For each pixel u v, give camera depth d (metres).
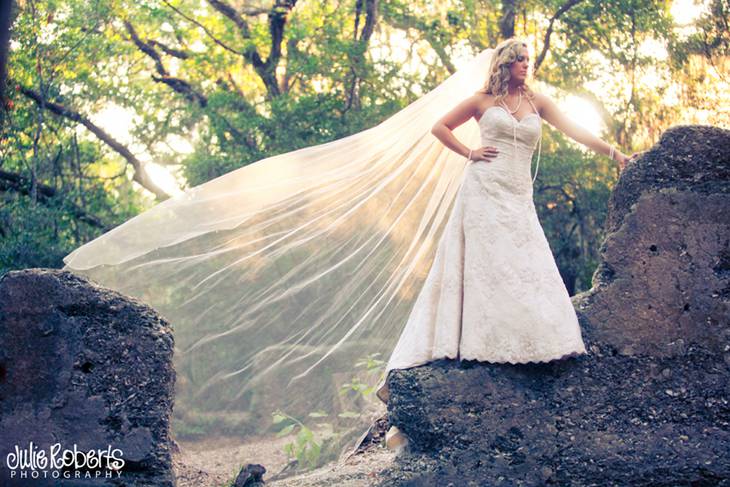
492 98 4.92
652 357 4.70
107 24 16.17
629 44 15.77
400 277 5.59
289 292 5.66
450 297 4.74
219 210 5.69
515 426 4.55
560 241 16.44
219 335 5.57
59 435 4.55
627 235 4.88
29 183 15.20
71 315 4.67
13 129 14.84
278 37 17.25
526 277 4.62
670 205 4.87
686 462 4.46
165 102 19.03
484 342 4.57
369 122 15.65
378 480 4.52
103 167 19.89
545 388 4.62
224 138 16.70
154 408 4.64
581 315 4.78
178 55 18.39
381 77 16.06
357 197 5.70
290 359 5.58
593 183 15.92
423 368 4.70
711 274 4.78
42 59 15.09
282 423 5.50
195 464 5.39
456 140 4.89
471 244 4.73
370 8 16.67
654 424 4.60
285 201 5.75
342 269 5.67
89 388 4.61
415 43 17.41
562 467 4.50
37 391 4.59
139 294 5.53
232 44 17.92
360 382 5.55
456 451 4.51
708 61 14.80
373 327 5.60
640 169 4.95
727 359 4.67
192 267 5.62
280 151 15.58
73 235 15.95
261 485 5.20
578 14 16.27
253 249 5.68
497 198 4.75
